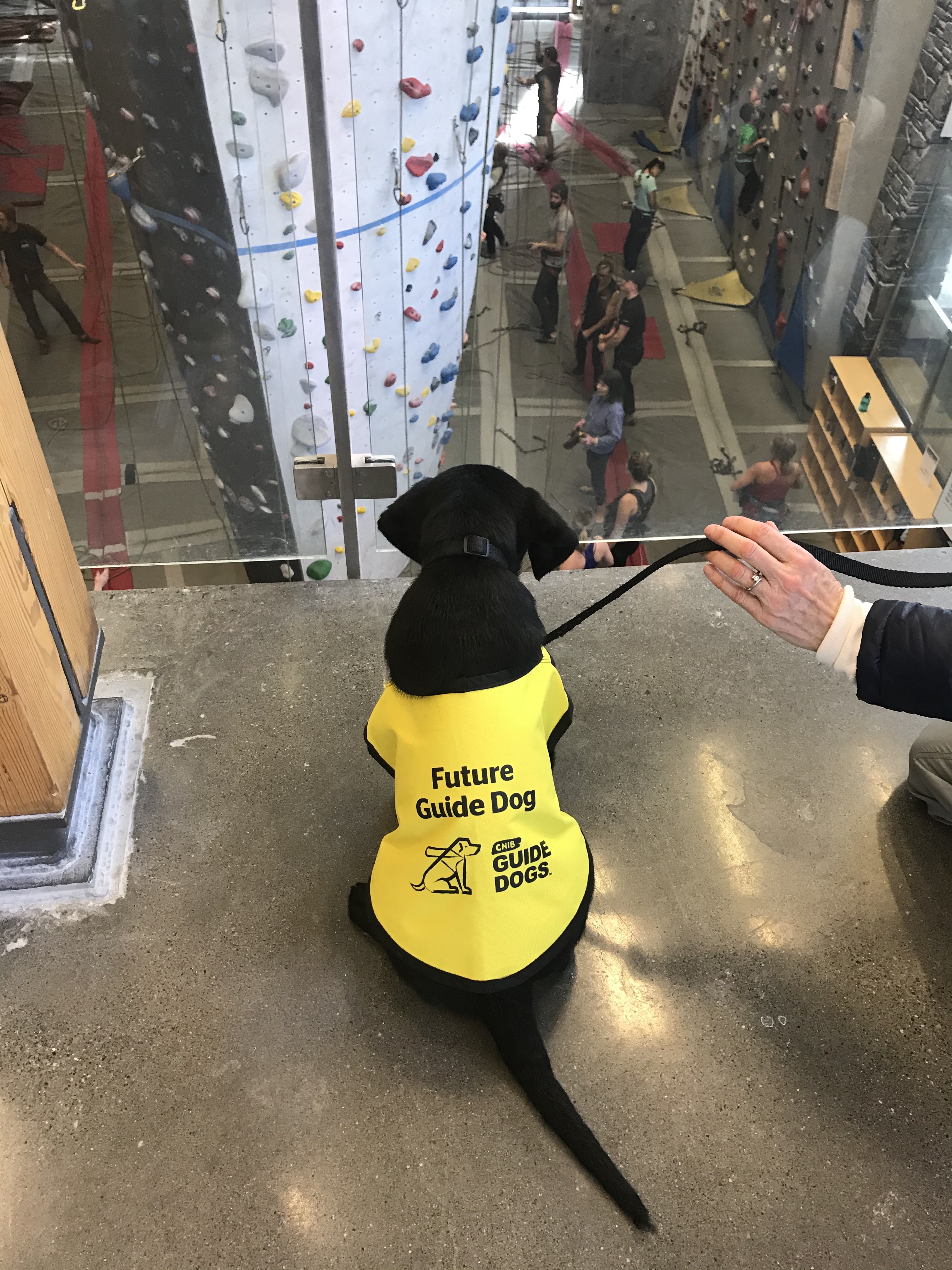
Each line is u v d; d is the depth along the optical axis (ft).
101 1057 4.96
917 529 9.61
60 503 8.95
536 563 5.78
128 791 6.34
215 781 6.43
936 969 5.52
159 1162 4.55
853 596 4.37
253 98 6.68
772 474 9.32
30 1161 4.54
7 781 5.21
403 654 4.78
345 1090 4.87
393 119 6.87
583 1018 5.22
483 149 7.50
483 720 4.52
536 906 4.66
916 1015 5.30
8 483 4.61
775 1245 4.34
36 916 5.59
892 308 8.18
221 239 7.47
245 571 9.56
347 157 7.00
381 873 4.93
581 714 7.00
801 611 4.39
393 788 6.41
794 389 8.88
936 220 7.58
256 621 7.64
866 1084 4.97
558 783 6.51
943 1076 5.02
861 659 4.29
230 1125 4.70
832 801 6.45
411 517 5.62
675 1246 4.32
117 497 8.88
